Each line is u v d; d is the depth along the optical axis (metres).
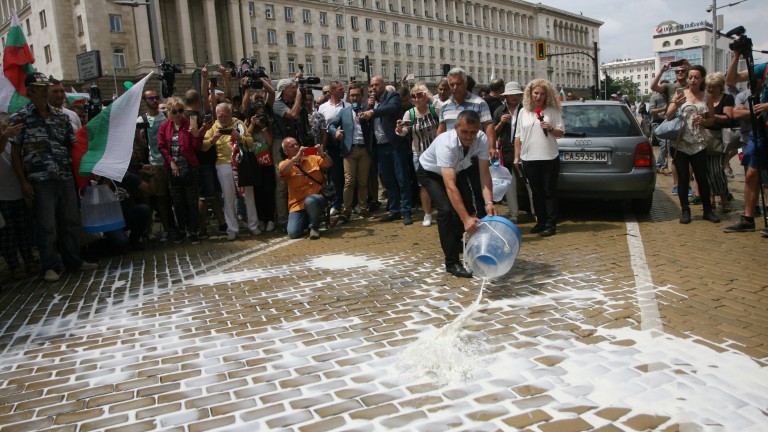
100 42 52.88
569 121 7.73
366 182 8.83
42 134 5.88
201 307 4.64
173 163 7.38
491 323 3.84
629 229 6.82
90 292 5.39
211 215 10.27
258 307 4.53
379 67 76.44
